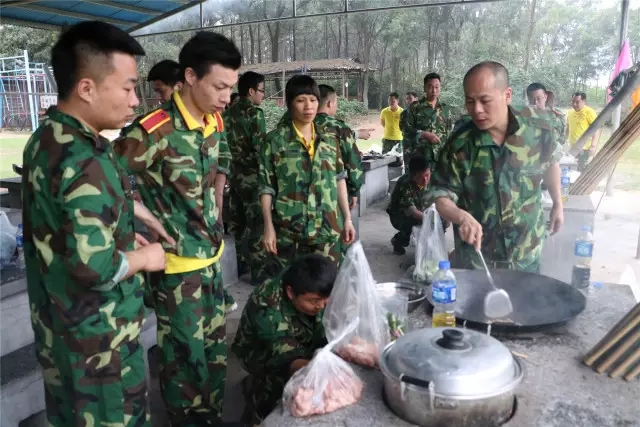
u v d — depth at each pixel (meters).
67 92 1.44
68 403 1.57
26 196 1.45
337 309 1.69
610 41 18.94
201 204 2.06
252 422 2.31
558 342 1.72
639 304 1.55
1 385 2.16
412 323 1.91
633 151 12.08
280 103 19.91
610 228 5.99
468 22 22.20
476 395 1.21
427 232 2.78
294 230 3.00
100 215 1.40
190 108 2.00
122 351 1.59
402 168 8.74
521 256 2.30
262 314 2.00
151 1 7.29
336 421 1.33
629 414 1.35
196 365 2.10
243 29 29.23
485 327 1.72
